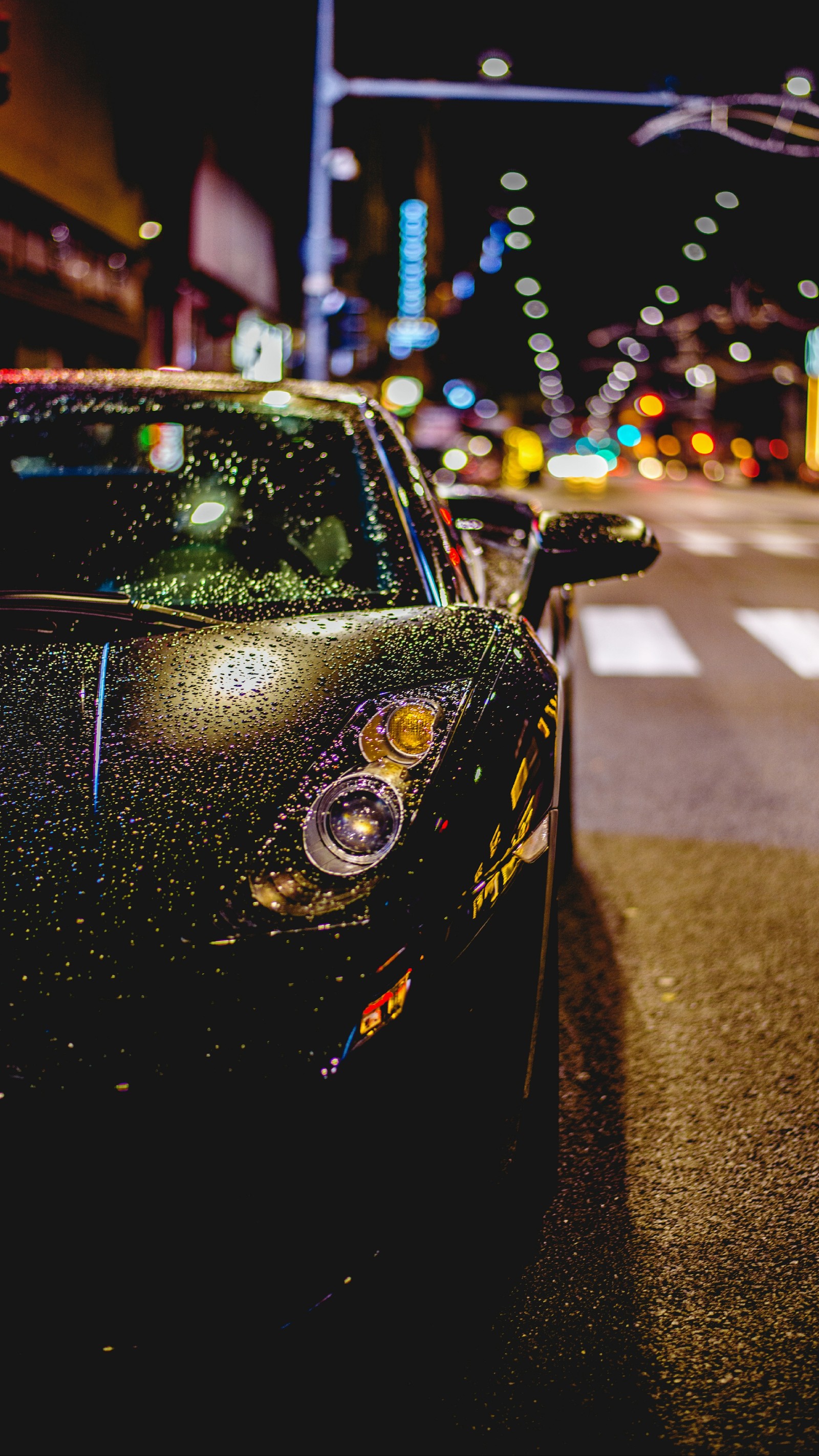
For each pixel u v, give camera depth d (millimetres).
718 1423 1749
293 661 1977
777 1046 2922
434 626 2123
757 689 6977
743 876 4090
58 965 1430
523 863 1743
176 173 16922
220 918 1480
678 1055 2879
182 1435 1522
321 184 17422
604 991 3217
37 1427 1431
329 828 1596
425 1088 1507
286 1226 1428
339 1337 1479
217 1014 1413
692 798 4945
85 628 2115
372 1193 1467
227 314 21672
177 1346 1419
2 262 11703
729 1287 2061
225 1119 1393
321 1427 1706
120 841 1562
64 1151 1365
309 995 1444
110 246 14844
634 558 2645
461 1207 1580
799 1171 2408
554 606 3586
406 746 1730
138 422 2865
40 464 2773
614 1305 2014
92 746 1735
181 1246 1398
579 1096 2689
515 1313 1988
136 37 15180
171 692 1876
